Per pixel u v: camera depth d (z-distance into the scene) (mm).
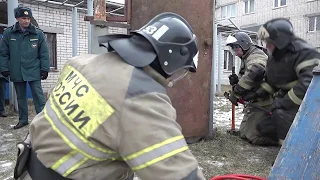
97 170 1130
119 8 7996
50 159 1138
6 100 7367
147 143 1009
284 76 3246
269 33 3092
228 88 14836
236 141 4258
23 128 4863
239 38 4133
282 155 2055
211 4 3928
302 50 3070
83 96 1122
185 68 1242
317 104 2033
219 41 11492
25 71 4551
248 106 4301
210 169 3135
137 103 1051
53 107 1196
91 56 1329
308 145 1943
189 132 3961
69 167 1102
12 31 4594
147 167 994
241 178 2398
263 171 3129
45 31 8742
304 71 3004
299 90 3006
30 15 4531
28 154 1267
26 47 4551
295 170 1939
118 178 1235
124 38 1270
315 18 21625
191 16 3760
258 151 3850
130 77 1105
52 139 1144
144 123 1026
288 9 22922
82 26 9562
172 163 1007
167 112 1082
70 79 1227
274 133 3930
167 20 1244
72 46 8609
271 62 3389
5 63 4660
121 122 1044
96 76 1143
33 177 1221
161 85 1162
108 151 1102
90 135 1069
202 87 4031
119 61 1182
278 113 3166
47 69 4695
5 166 3205
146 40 1191
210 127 4188
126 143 1030
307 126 2012
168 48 1179
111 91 1084
